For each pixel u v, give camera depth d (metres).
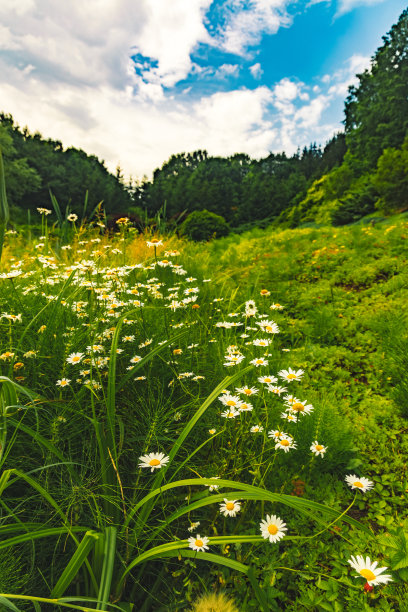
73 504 1.30
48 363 1.85
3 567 1.09
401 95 32.59
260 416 1.94
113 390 1.40
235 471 1.53
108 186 64.75
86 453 1.56
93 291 2.39
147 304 2.71
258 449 1.80
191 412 1.83
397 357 2.84
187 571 1.38
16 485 1.44
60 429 1.53
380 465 1.99
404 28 34.50
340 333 3.84
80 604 1.18
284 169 87.69
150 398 1.80
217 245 10.09
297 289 5.29
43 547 1.29
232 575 1.37
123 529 1.21
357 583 1.33
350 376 3.10
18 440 1.50
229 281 5.05
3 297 2.36
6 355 1.69
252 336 2.54
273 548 1.46
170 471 1.62
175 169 104.88
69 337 1.96
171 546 1.09
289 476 1.73
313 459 1.73
